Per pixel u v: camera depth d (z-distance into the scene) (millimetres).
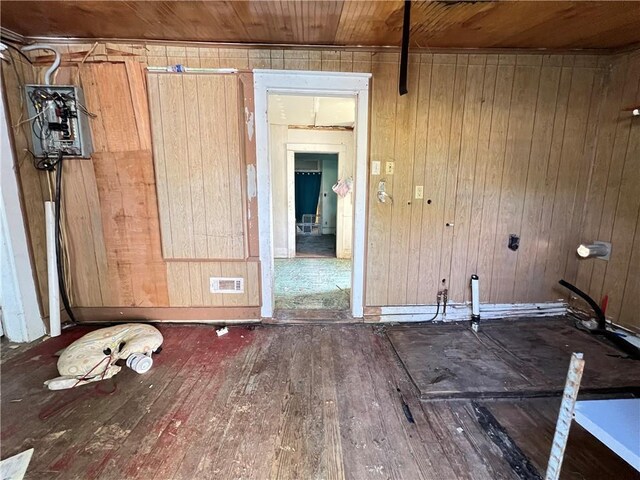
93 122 2525
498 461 1483
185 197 2645
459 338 2623
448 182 2750
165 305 2850
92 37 2348
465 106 2633
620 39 2330
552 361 2271
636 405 1146
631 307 2510
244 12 1924
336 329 2797
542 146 2736
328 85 2549
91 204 2652
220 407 1813
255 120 2586
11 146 2332
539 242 2910
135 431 1631
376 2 1800
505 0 1757
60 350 2383
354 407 1830
